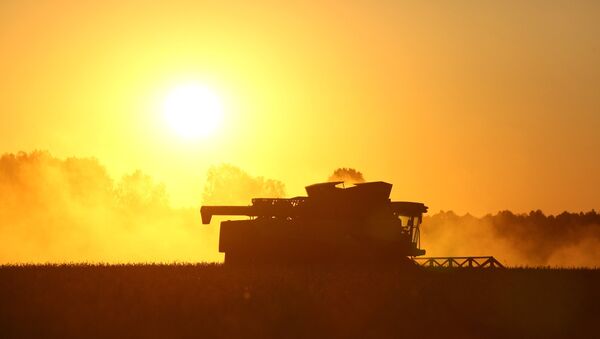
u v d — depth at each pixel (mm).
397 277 125125
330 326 85125
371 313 91875
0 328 81938
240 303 96250
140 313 89188
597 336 84500
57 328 81812
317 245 154875
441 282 118812
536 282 122250
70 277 121062
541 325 89688
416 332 83750
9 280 116625
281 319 87375
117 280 117312
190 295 102000
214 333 80062
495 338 83312
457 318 91312
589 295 110312
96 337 78375
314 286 111188
